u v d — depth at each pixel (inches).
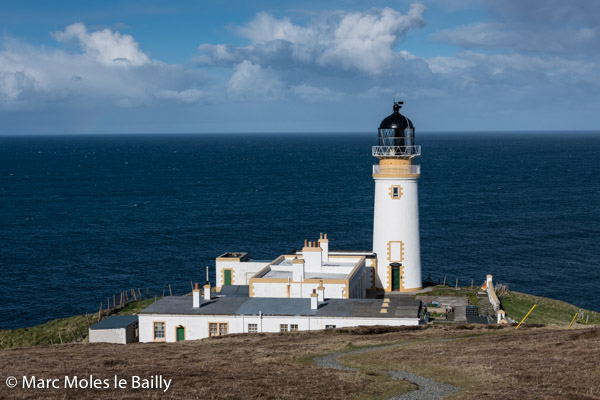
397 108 2822.3
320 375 1311.5
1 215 6289.4
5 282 3759.8
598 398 1075.9
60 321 2709.2
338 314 2039.9
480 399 1100.5
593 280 3752.5
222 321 2049.7
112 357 1563.7
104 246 4756.4
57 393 1175.0
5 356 1627.7
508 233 5113.2
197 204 7042.3
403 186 2790.4
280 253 4515.3
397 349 1593.3
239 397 1144.8
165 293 3550.7
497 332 1808.6
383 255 2829.7
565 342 1508.4
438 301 2645.2
